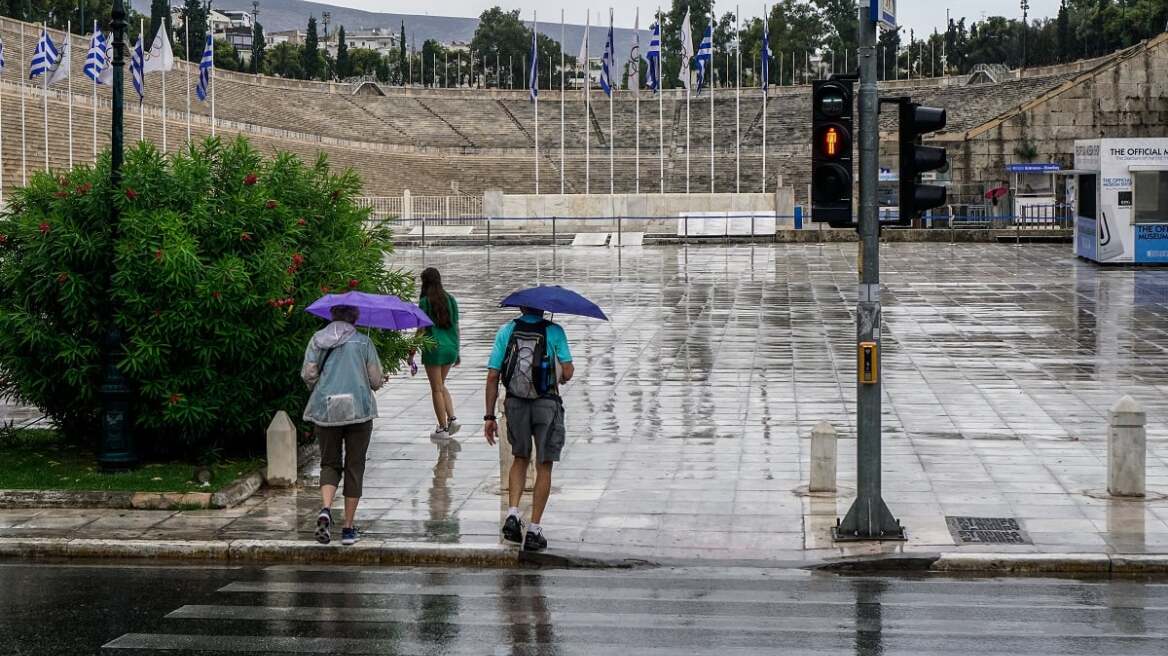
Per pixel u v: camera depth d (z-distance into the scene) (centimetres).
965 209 11338
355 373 2108
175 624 1664
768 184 15425
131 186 2606
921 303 5666
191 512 2320
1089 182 7562
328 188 2927
